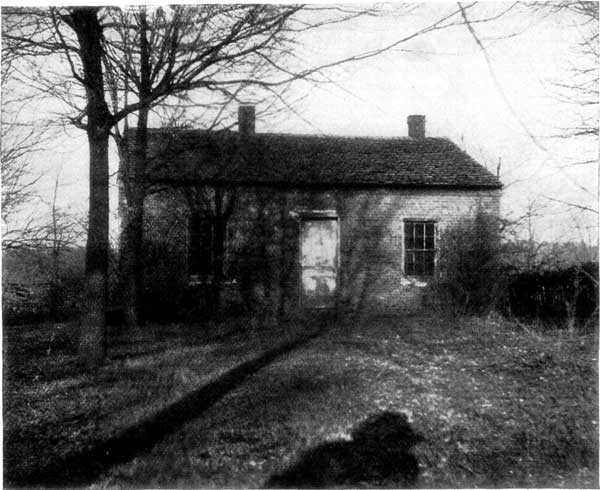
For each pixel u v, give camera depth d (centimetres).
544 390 766
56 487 475
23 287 1609
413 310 1712
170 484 479
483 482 491
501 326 1372
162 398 719
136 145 1328
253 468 510
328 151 1836
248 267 1675
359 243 1719
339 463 519
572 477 504
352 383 799
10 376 823
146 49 764
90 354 900
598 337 1118
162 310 1584
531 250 1883
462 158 1873
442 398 729
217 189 1647
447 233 1641
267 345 1121
